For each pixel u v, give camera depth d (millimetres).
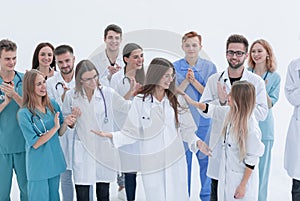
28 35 3633
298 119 2553
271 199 2912
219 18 3854
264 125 2527
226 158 2244
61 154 2428
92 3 3684
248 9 3908
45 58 2627
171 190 2105
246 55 2365
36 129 2330
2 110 2443
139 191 2916
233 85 2199
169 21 3777
